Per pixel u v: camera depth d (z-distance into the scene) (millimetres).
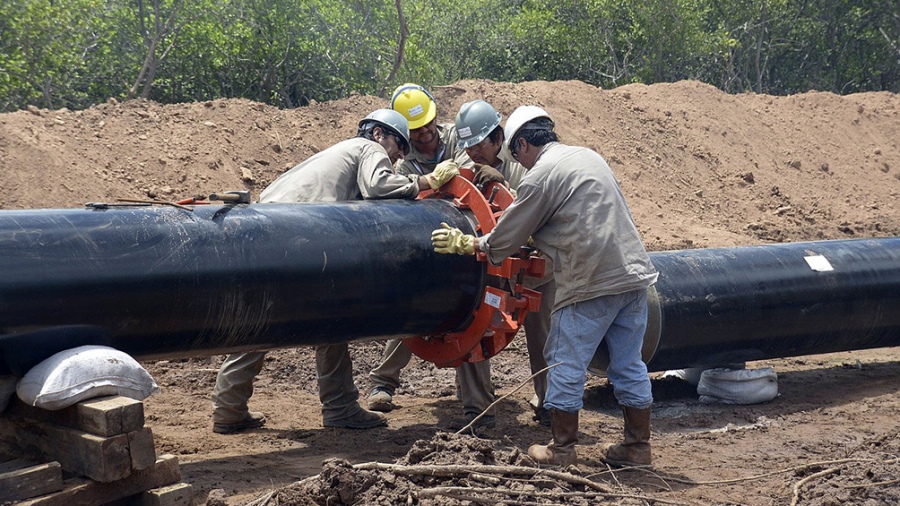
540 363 6266
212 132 11570
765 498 4836
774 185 15805
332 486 4133
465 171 6008
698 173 15422
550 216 4977
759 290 6996
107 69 21344
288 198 5645
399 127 6090
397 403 7086
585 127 14938
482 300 5527
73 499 3887
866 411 6906
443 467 4348
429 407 6930
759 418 6754
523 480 4441
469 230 5555
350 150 5809
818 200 15891
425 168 6793
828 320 7328
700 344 6816
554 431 5145
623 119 15758
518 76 26781
